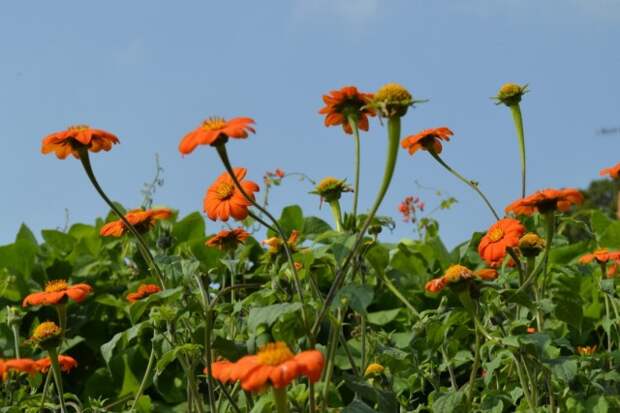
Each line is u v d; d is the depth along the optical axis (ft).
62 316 16.08
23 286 29.60
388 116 11.95
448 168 18.93
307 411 13.84
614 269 19.40
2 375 13.62
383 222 15.05
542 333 14.10
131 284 29.53
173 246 31.09
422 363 18.85
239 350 14.83
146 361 27.12
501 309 17.06
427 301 27.81
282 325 13.25
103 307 30.22
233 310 17.71
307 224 27.27
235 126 12.51
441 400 14.49
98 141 15.44
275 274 16.71
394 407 13.92
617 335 19.06
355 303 12.22
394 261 28.02
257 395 16.10
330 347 13.39
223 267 23.67
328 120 14.39
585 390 16.17
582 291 24.50
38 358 27.53
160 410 26.16
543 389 16.81
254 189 14.78
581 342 24.43
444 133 18.61
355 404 13.16
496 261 16.42
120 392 26.81
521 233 16.39
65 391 28.89
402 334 25.68
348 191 15.51
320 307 13.60
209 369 14.53
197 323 19.70
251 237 29.71
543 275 18.25
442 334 15.87
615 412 15.72
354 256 13.99
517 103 19.27
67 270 31.68
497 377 17.46
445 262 29.04
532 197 15.08
